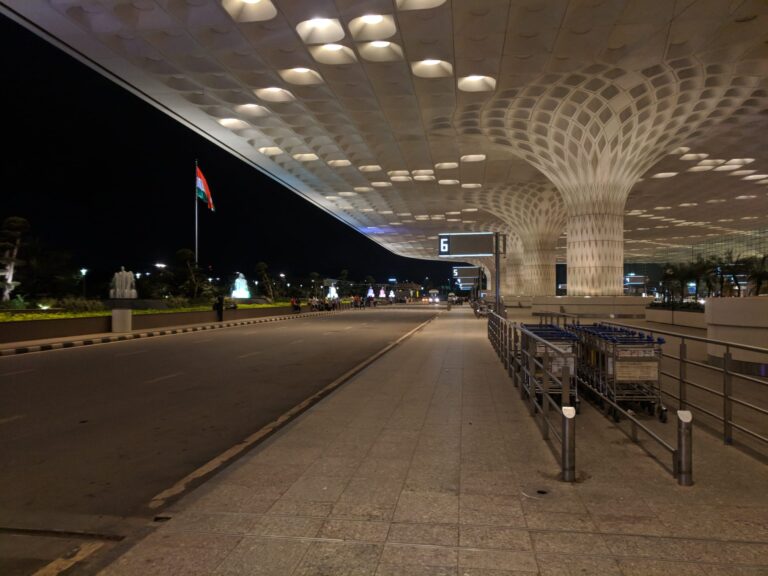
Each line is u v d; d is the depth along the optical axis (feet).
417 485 14.51
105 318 75.72
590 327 29.22
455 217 169.89
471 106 62.39
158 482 16.48
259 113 69.36
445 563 10.21
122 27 43.50
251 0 39.93
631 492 13.83
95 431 22.75
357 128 72.13
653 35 43.73
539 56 47.78
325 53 48.49
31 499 15.06
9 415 25.73
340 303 229.66
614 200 66.95
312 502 13.34
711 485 14.33
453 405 25.21
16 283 96.48
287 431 20.51
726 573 9.78
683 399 21.80
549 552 10.59
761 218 167.32
